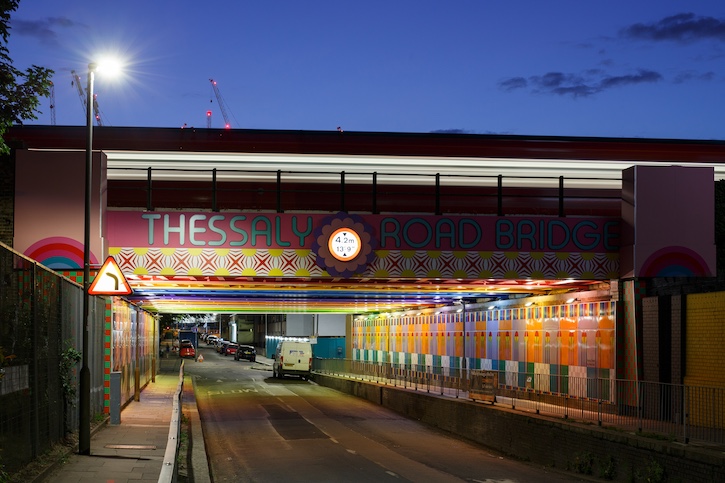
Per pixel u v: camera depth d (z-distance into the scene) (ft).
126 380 91.61
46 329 47.39
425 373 108.27
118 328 81.97
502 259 78.59
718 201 83.87
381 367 133.39
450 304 132.05
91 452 52.29
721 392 49.96
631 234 77.97
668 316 72.84
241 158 77.97
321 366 181.37
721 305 65.21
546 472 61.21
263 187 84.17
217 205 83.20
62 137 74.23
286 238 76.74
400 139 77.51
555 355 92.43
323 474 56.65
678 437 52.70
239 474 56.49
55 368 50.72
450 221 78.38
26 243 72.13
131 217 75.51
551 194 88.84
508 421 73.72
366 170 83.46
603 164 80.64
